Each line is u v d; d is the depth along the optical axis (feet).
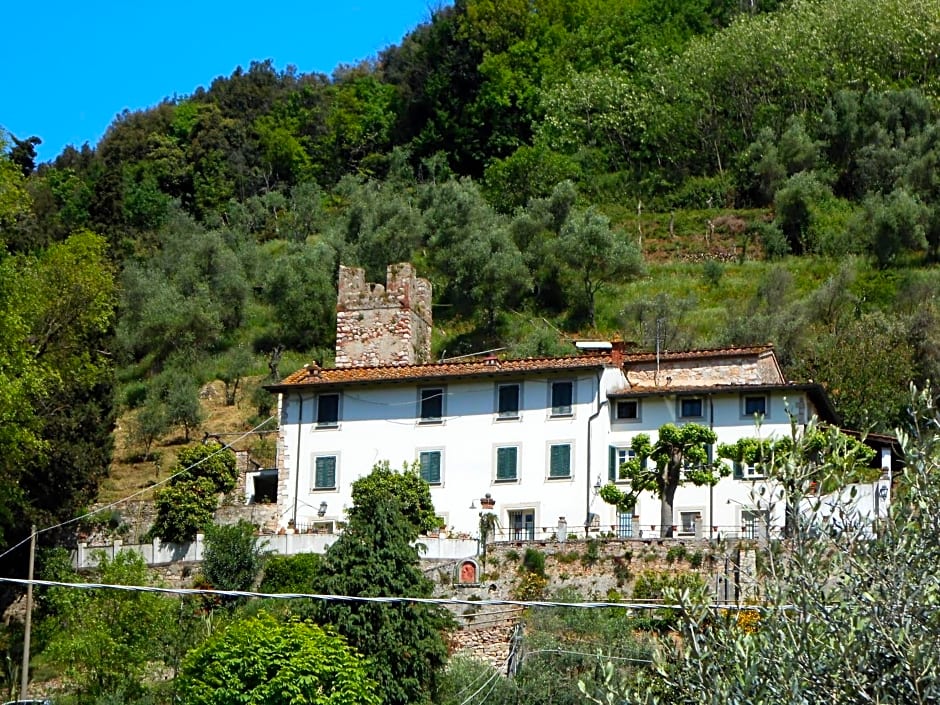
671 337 289.12
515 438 205.05
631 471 183.93
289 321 332.39
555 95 451.94
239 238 415.85
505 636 159.84
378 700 137.80
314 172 495.41
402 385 211.20
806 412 198.90
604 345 217.56
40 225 348.59
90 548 196.75
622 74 459.73
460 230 355.77
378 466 204.74
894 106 415.44
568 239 335.26
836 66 430.61
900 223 352.28
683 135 433.89
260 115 533.96
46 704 150.92
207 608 175.94
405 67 540.52
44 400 204.23
